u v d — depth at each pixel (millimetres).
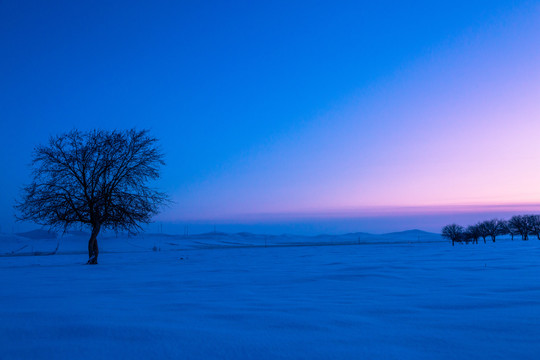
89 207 27406
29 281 13266
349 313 6246
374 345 4340
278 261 25828
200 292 9594
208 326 5285
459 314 6051
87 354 4035
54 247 117750
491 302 7125
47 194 26953
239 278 13523
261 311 6477
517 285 9828
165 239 185375
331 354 4012
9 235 155250
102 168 27672
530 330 4961
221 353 4055
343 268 17234
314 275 14125
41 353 4066
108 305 7262
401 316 5953
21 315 6000
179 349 4191
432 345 4332
